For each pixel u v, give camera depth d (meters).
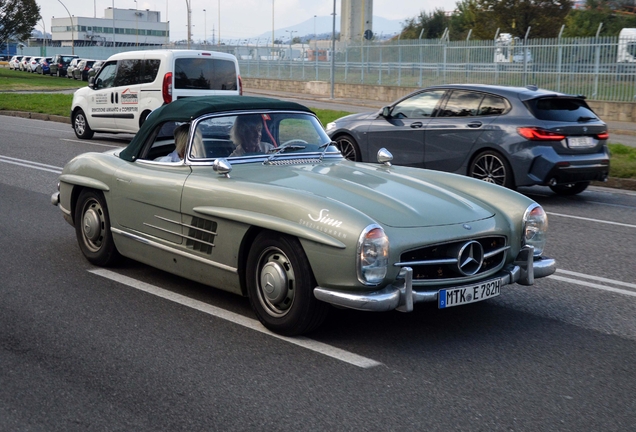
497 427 3.52
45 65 63.25
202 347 4.51
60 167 12.12
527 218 5.00
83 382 3.99
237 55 49.16
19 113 23.20
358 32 61.28
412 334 4.80
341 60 39.41
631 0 42.72
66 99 28.03
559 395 3.91
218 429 3.46
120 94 15.98
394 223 4.46
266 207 4.61
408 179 5.33
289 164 5.55
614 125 23.20
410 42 34.28
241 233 4.77
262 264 4.75
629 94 24.77
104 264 6.25
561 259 6.97
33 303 5.36
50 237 7.39
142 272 6.18
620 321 5.19
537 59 27.75
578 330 4.97
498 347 4.61
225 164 5.05
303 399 3.80
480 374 4.17
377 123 11.51
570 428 3.53
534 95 10.05
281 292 4.60
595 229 8.41
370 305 4.22
